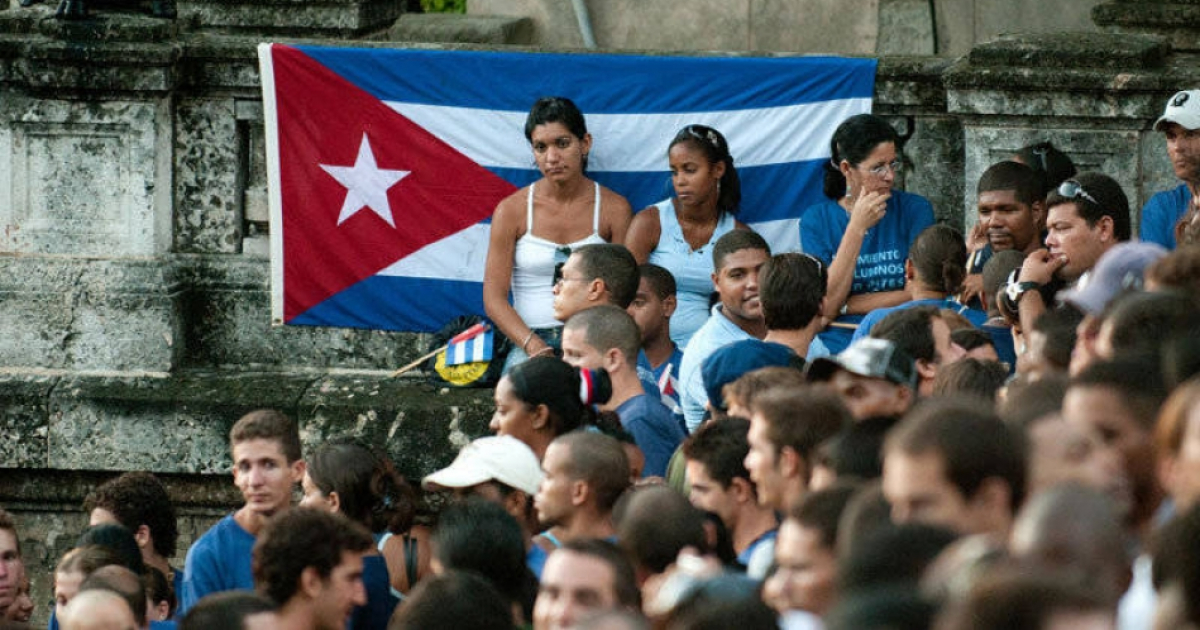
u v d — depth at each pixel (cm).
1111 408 1652
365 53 3294
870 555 1366
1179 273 1914
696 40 4216
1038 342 2080
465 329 3281
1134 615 1423
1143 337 1761
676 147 3077
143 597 2139
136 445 3300
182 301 3391
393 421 3219
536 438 2330
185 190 3400
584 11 4178
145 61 3291
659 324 2909
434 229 3328
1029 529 1310
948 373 2109
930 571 1313
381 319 3359
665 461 2492
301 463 2611
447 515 1984
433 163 3312
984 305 2806
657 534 1898
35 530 3381
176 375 3356
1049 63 3133
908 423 1543
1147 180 3133
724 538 2069
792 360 2453
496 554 1952
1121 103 3103
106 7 3419
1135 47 3133
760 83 3238
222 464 3288
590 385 2364
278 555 1997
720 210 3144
